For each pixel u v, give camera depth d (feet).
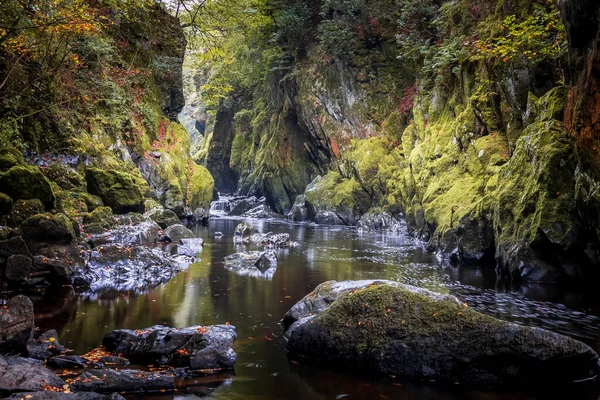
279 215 107.04
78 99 56.24
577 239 31.91
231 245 52.37
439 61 60.90
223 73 115.03
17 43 38.09
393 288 18.86
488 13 55.52
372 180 82.74
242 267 38.42
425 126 70.79
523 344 16.08
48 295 27.43
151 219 52.06
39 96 48.34
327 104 95.61
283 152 111.96
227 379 16.11
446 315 17.54
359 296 18.80
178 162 74.79
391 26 88.69
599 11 26.94
